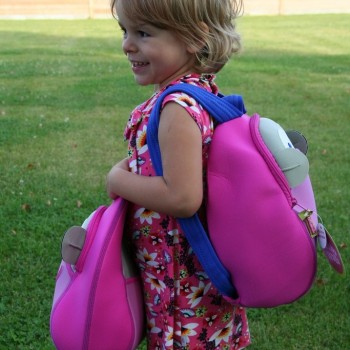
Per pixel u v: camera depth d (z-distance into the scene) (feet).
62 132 22.11
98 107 26.40
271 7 88.17
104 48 47.50
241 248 5.71
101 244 5.90
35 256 12.53
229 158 5.73
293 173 5.78
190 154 5.55
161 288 6.24
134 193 5.80
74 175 17.44
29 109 25.72
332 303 11.09
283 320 10.64
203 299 6.27
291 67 38.45
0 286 11.37
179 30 5.74
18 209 14.74
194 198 5.57
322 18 78.48
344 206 15.43
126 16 5.83
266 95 29.63
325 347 10.03
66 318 6.08
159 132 5.65
